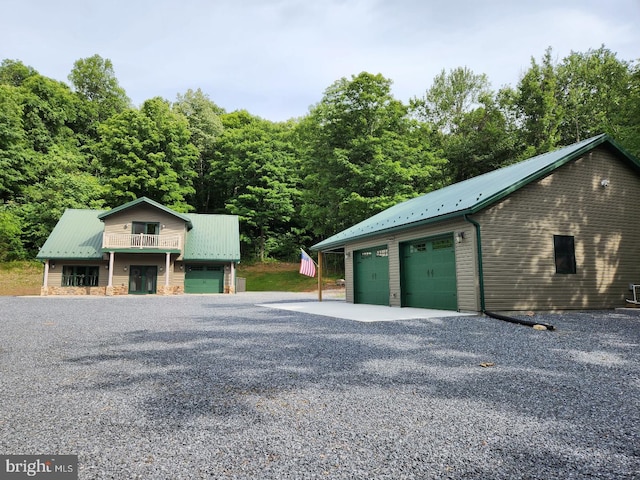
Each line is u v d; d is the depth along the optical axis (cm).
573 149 1134
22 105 3638
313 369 447
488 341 614
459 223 1025
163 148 3712
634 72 2142
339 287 2867
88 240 2558
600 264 1109
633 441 256
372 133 2920
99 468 221
